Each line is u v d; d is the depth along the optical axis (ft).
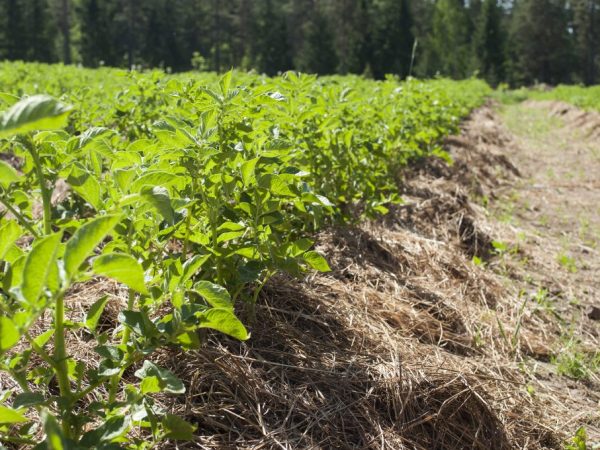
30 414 7.30
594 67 270.46
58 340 5.63
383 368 9.68
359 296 12.03
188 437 5.88
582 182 33.40
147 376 5.73
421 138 22.48
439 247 16.44
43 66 47.03
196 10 215.31
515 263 18.21
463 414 9.54
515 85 243.19
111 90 26.20
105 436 5.30
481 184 28.19
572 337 13.75
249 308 9.73
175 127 8.27
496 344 12.74
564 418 10.71
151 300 6.55
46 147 7.13
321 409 8.63
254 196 8.82
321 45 199.52
